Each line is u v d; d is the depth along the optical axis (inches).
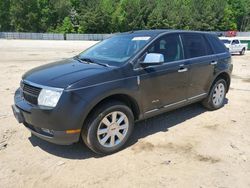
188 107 237.0
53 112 130.0
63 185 124.6
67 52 890.1
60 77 139.1
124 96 154.1
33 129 143.6
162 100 174.1
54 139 134.7
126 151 155.4
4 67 477.7
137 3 2640.3
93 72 142.5
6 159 145.3
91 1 2524.6
